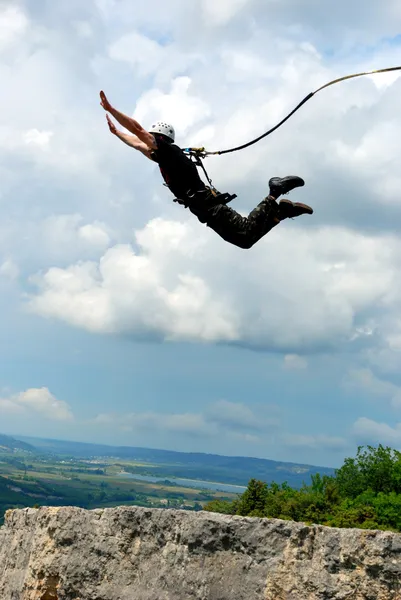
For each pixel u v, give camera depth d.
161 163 12.71
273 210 12.67
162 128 12.98
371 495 75.94
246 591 11.84
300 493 74.31
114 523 13.79
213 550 12.42
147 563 13.15
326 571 11.39
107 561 13.61
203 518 12.63
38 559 14.44
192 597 12.31
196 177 12.73
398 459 84.62
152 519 13.32
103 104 12.52
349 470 85.50
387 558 11.05
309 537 11.75
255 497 73.06
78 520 14.27
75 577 13.78
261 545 12.02
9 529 16.56
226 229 12.62
